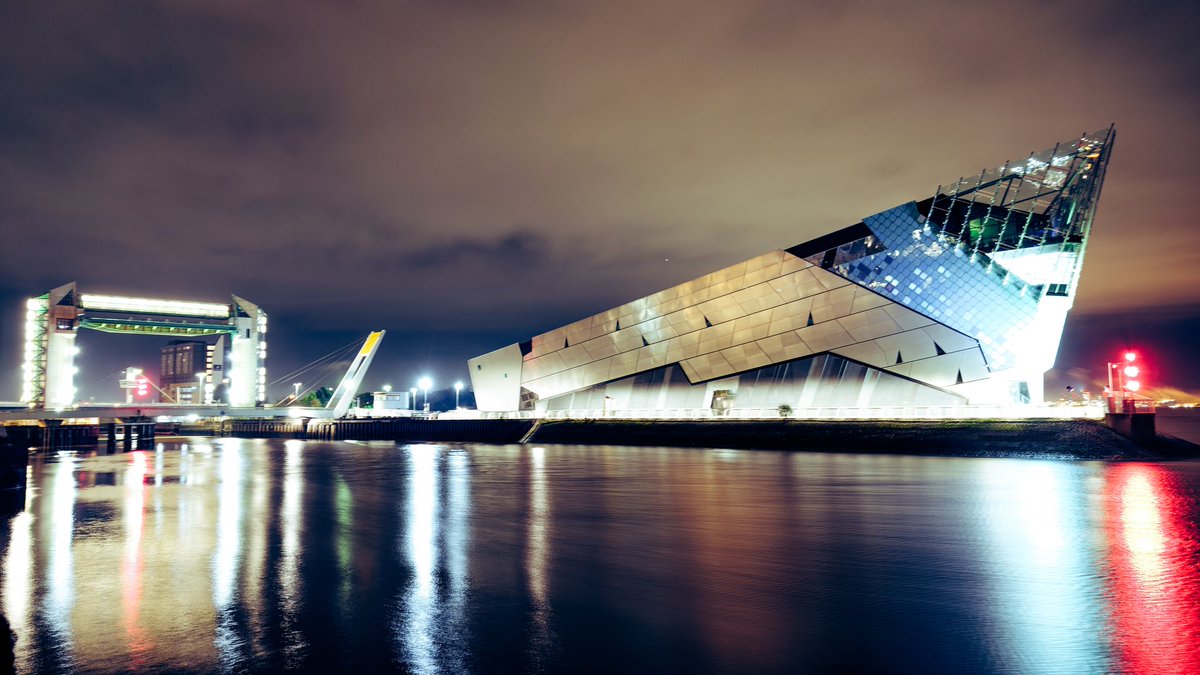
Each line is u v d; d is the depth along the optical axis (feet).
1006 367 221.05
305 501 124.88
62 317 352.49
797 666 44.80
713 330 280.31
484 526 94.89
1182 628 50.29
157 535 92.07
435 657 47.16
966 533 84.89
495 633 51.57
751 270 267.18
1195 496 111.45
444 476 165.58
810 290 252.62
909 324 234.38
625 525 93.81
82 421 369.71
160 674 45.01
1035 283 216.95
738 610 56.18
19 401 346.74
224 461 241.96
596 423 296.10
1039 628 50.72
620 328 310.86
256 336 424.46
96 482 168.14
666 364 297.33
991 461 175.32
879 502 109.40
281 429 504.84
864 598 58.80
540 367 348.79
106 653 48.78
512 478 156.46
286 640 50.65
